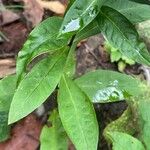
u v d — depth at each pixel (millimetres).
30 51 315
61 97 359
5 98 406
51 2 519
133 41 312
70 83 360
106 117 476
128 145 390
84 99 356
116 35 315
